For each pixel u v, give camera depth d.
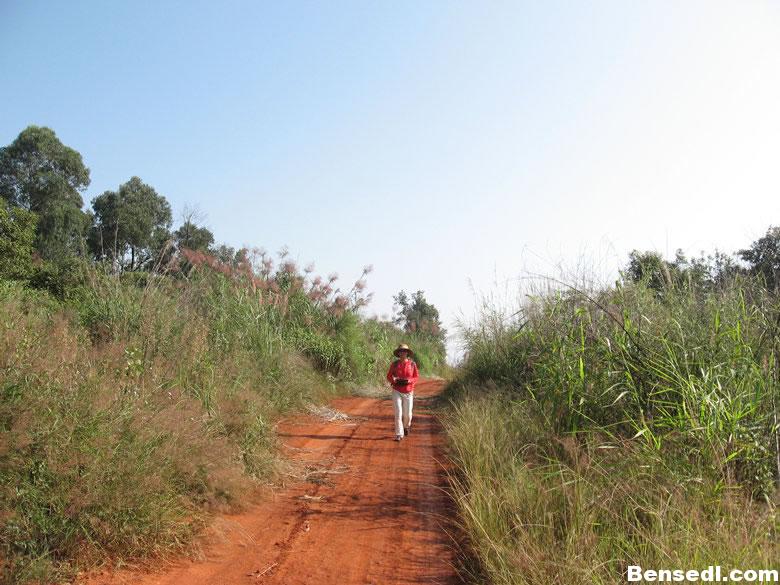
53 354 5.41
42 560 3.92
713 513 4.46
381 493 6.71
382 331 23.39
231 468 6.11
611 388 6.41
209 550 4.86
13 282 9.05
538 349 9.26
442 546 5.09
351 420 11.86
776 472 5.11
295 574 4.48
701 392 5.54
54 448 4.39
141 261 10.95
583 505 4.64
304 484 7.10
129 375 6.40
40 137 46.31
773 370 5.77
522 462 6.36
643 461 5.28
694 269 7.89
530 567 3.94
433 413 12.88
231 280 14.22
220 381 8.32
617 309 7.77
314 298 18.31
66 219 39.12
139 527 4.52
